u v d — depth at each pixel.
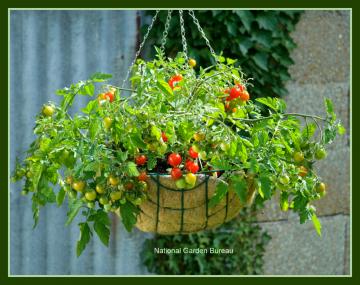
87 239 2.75
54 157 2.72
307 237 4.79
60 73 4.41
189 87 2.94
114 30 4.39
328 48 4.72
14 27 4.38
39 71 4.41
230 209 2.83
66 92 2.77
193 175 2.60
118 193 2.61
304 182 2.81
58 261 4.51
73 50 4.40
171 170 2.67
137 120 2.56
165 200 2.71
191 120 2.62
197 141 2.57
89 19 4.40
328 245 4.86
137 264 4.52
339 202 4.86
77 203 2.75
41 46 4.40
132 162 2.55
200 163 2.83
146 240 4.47
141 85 2.63
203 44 4.25
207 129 2.58
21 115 4.41
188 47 4.24
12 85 4.40
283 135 2.87
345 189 4.88
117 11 4.39
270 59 4.46
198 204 2.73
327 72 4.74
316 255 4.82
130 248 4.53
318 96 4.71
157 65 3.19
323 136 2.80
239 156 2.64
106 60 4.41
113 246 4.52
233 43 4.28
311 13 4.65
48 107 2.83
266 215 4.64
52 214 4.50
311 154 2.85
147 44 4.36
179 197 2.70
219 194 2.63
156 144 2.61
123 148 2.83
